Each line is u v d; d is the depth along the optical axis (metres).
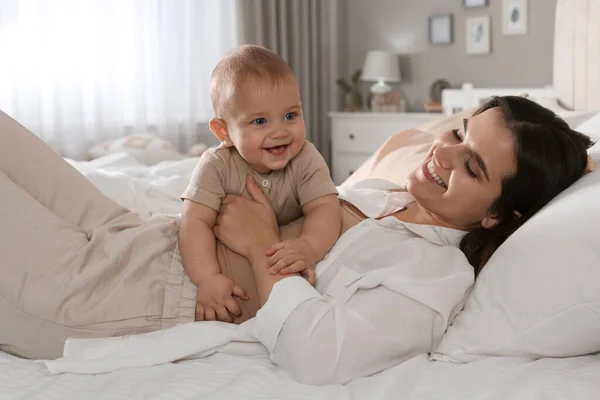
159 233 1.21
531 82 4.49
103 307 1.09
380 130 4.55
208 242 1.18
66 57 3.82
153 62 4.21
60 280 1.09
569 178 1.15
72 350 1.03
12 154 1.24
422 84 5.00
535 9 4.42
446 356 1.04
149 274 1.15
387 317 1.01
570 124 1.83
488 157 1.12
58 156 1.32
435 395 0.89
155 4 4.17
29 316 1.07
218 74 1.18
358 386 0.94
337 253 1.17
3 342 1.07
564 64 2.82
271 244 1.16
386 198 1.28
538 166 1.12
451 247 1.17
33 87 3.71
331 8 5.11
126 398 0.87
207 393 0.89
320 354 0.97
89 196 1.29
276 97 1.13
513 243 1.09
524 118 1.14
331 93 5.20
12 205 1.15
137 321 1.11
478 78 4.72
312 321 0.99
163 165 2.68
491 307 1.04
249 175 1.24
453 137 1.20
